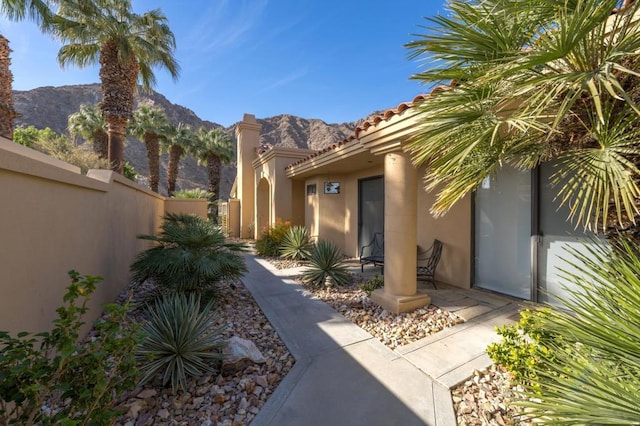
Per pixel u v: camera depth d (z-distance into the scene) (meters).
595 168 2.05
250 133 16.95
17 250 2.39
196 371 2.90
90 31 8.37
